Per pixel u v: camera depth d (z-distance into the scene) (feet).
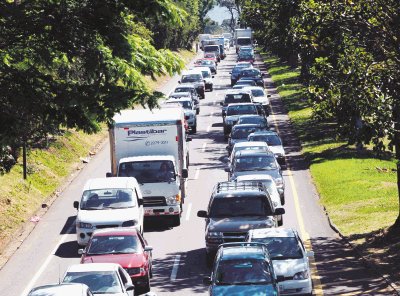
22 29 96.89
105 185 177.37
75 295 95.14
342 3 152.15
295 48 267.59
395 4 148.97
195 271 151.94
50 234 188.24
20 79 96.78
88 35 97.55
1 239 182.29
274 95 467.52
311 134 323.16
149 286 135.85
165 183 190.70
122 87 97.45
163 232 186.19
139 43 101.81
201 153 290.15
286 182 239.50
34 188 225.97
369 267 148.15
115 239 137.49
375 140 143.13
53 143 270.67
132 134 199.82
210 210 157.69
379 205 197.67
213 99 454.81
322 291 133.59
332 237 176.65
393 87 143.13
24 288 146.51
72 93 96.27
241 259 118.52
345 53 150.71
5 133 96.37
